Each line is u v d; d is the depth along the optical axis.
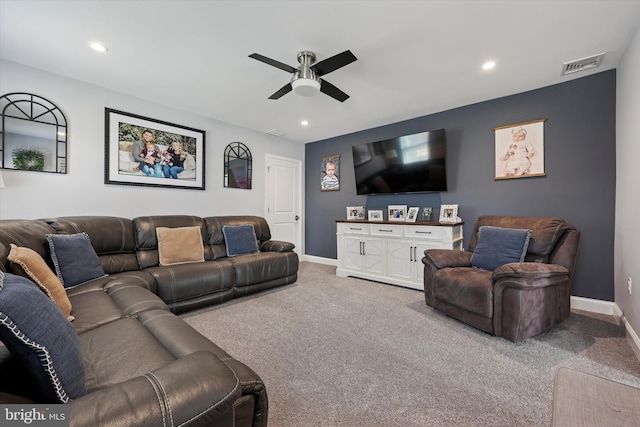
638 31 1.94
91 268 2.14
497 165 3.22
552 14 1.82
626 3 1.72
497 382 1.58
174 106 3.46
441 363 1.77
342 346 1.99
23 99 2.46
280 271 3.42
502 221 2.78
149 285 2.28
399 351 1.92
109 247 2.60
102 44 2.17
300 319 2.47
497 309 2.07
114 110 2.98
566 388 0.92
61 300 1.43
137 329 1.29
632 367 1.72
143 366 1.00
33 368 0.66
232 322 2.40
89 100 2.83
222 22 1.91
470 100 3.28
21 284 0.73
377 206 4.37
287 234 5.05
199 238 3.16
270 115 3.79
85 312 1.47
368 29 1.98
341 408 1.38
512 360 1.80
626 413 0.80
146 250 2.86
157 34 2.04
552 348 1.95
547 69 2.55
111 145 2.98
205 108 3.53
